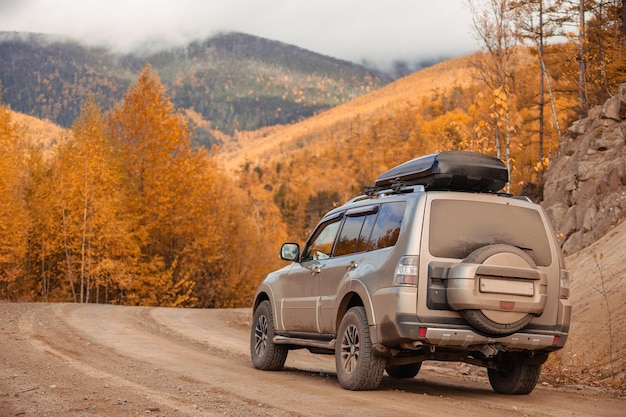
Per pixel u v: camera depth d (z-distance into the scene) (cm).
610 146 2211
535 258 740
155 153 4041
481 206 739
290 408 641
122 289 4144
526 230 746
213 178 4306
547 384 945
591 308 1288
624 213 1908
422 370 1116
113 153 4075
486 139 1894
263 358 995
